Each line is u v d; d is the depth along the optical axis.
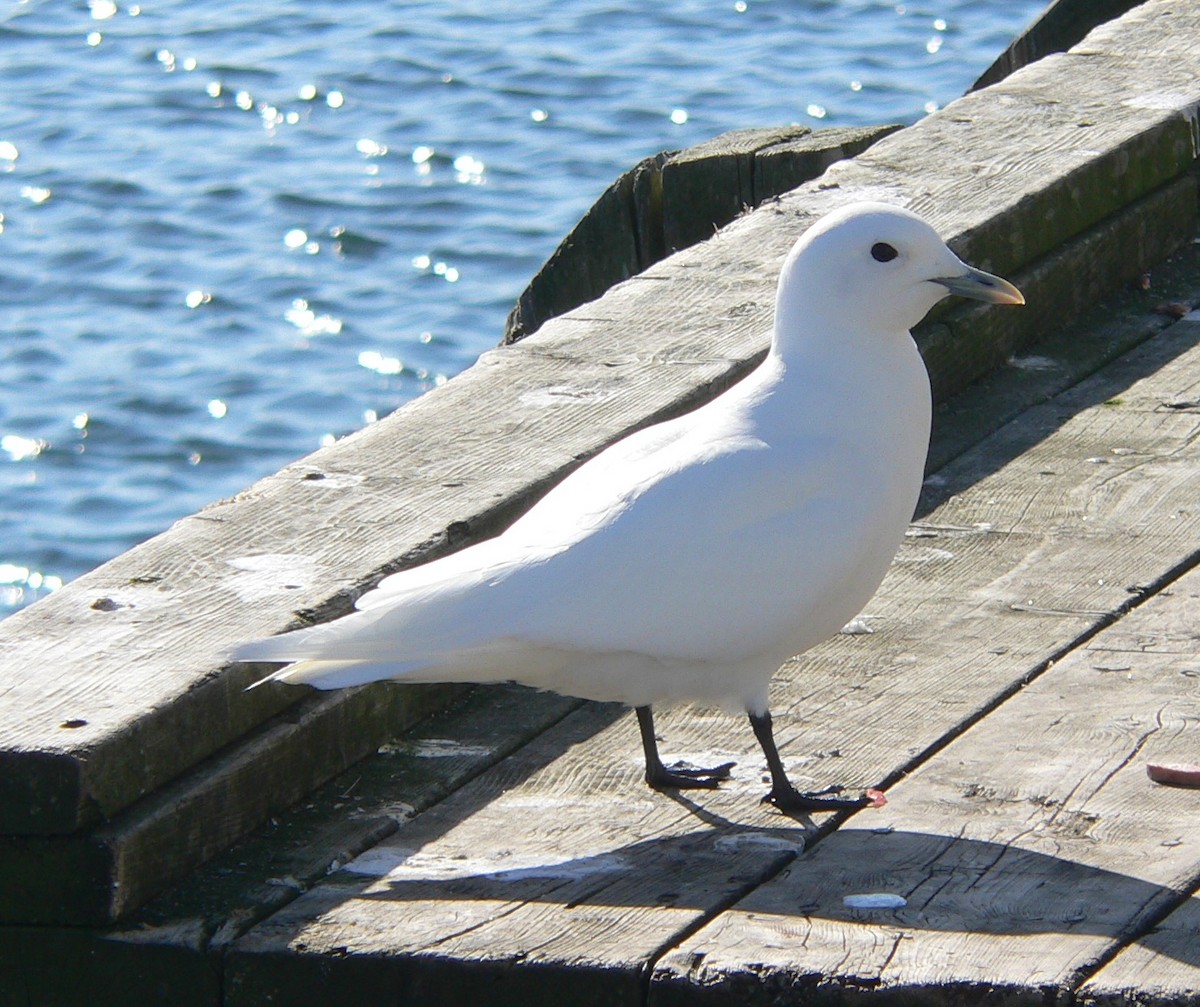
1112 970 6.67
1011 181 13.09
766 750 8.11
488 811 8.17
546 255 25.41
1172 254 14.30
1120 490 10.82
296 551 8.77
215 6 35.19
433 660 7.60
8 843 7.22
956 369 12.10
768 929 7.05
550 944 7.01
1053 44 17.95
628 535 7.76
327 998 7.08
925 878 7.39
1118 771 8.11
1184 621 9.40
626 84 30.69
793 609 7.91
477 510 9.09
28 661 7.80
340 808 8.16
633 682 7.99
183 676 7.68
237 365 23.09
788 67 31.30
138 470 21.30
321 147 28.84
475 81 30.98
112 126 29.80
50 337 23.84
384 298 24.58
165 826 7.43
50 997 7.34
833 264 8.26
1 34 33.97
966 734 8.54
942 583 9.94
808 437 8.12
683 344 11.06
